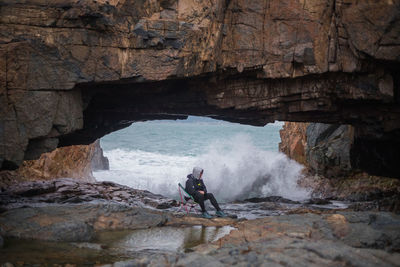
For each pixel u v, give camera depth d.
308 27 8.58
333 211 9.09
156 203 9.34
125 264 3.71
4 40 6.32
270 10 8.73
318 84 9.19
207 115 10.86
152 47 7.63
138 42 7.46
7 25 6.38
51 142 6.90
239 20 8.87
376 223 5.59
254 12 8.78
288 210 9.73
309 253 3.84
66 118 7.01
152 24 7.51
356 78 8.82
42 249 4.79
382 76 8.59
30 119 6.30
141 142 62.00
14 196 8.90
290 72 8.80
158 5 7.91
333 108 9.55
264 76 9.01
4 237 5.24
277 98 9.59
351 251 3.87
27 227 5.54
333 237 4.82
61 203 8.44
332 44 8.54
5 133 5.96
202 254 4.01
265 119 10.62
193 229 6.32
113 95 9.78
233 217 7.78
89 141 11.34
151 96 10.06
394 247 4.60
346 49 8.51
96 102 10.11
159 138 73.12
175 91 9.95
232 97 9.79
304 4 8.55
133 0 7.31
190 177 7.88
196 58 8.06
